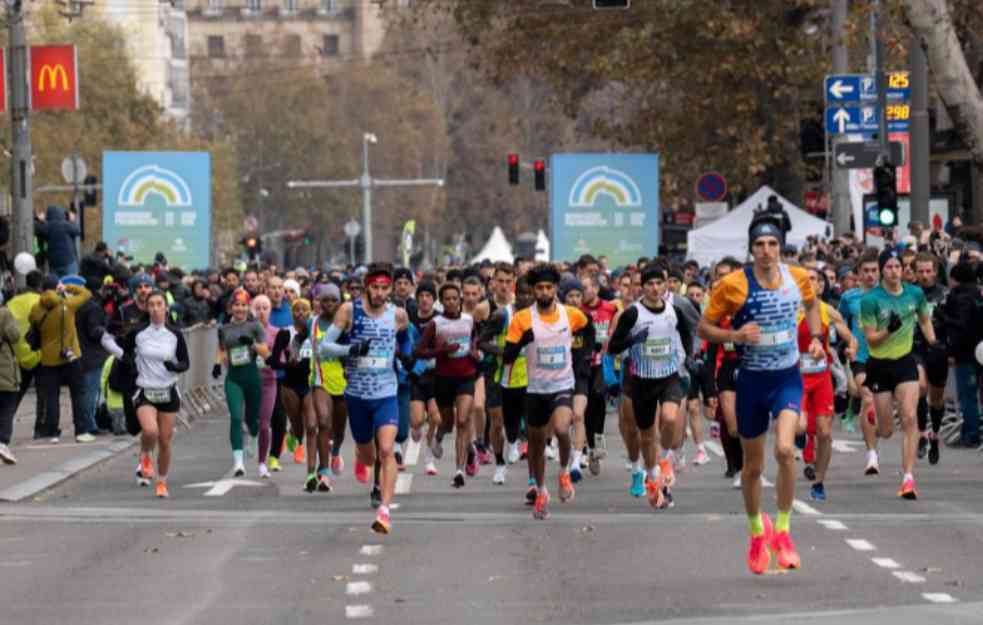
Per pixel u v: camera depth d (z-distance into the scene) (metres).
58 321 47.62
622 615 22.34
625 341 32.47
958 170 100.75
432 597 23.77
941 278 50.59
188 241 82.81
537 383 31.55
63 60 64.31
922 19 54.44
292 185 190.75
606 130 105.88
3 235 63.12
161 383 35.78
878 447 44.53
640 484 34.78
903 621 21.83
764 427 25.11
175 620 22.31
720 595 23.73
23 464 41.25
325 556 27.36
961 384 44.25
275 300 42.78
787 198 103.88
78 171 87.38
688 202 121.94
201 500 34.91
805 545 28.12
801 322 33.16
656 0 97.12
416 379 39.06
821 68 94.06
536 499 31.55
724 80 98.12
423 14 109.50
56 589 24.72
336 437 36.69
